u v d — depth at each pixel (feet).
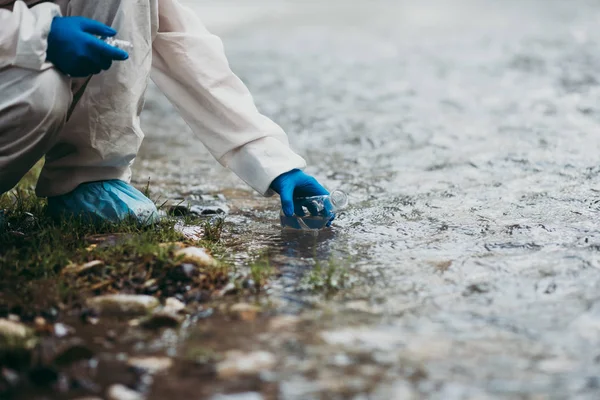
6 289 11.41
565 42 39.27
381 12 59.67
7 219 14.24
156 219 14.19
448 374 8.86
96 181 14.10
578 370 8.88
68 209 14.05
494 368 8.97
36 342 9.77
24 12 12.09
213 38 14.19
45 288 11.39
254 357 9.33
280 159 13.85
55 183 14.11
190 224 14.67
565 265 11.95
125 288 11.47
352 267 12.24
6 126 12.39
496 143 20.66
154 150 22.31
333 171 18.88
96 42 12.17
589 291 10.98
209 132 14.05
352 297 11.07
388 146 21.21
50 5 12.32
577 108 24.45
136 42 13.28
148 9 13.30
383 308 10.66
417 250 12.92
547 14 53.36
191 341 9.84
